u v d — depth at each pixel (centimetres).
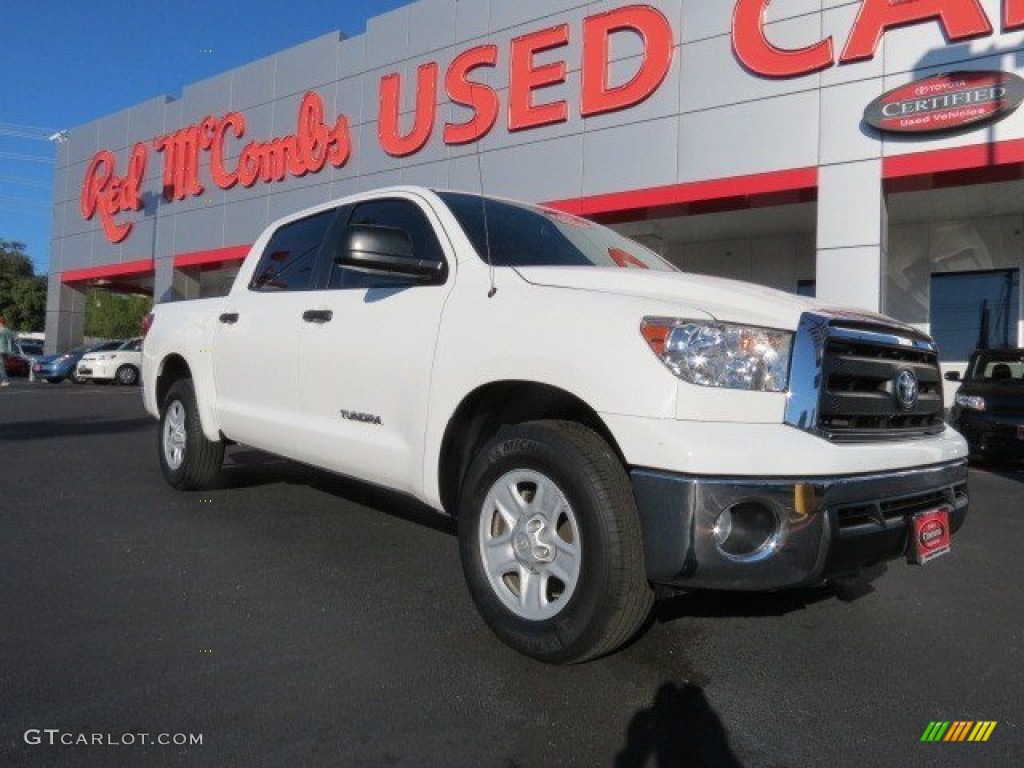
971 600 387
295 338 431
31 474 637
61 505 525
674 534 249
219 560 409
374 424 374
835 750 238
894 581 418
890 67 1146
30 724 239
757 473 249
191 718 244
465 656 296
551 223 411
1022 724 257
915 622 352
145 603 344
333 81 1873
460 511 319
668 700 266
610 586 263
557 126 1463
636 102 1365
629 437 260
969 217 1459
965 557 476
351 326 391
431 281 361
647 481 256
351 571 396
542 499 289
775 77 1235
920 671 298
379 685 271
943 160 1109
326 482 616
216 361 508
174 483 564
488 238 357
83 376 2291
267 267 498
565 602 276
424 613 340
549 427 290
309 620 329
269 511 518
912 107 1120
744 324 271
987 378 978
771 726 251
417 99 1677
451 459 341
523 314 307
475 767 222
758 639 325
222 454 550
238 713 248
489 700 262
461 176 1605
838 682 286
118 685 265
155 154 2408
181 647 298
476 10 1587
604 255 397
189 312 558
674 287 305
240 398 486
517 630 291
